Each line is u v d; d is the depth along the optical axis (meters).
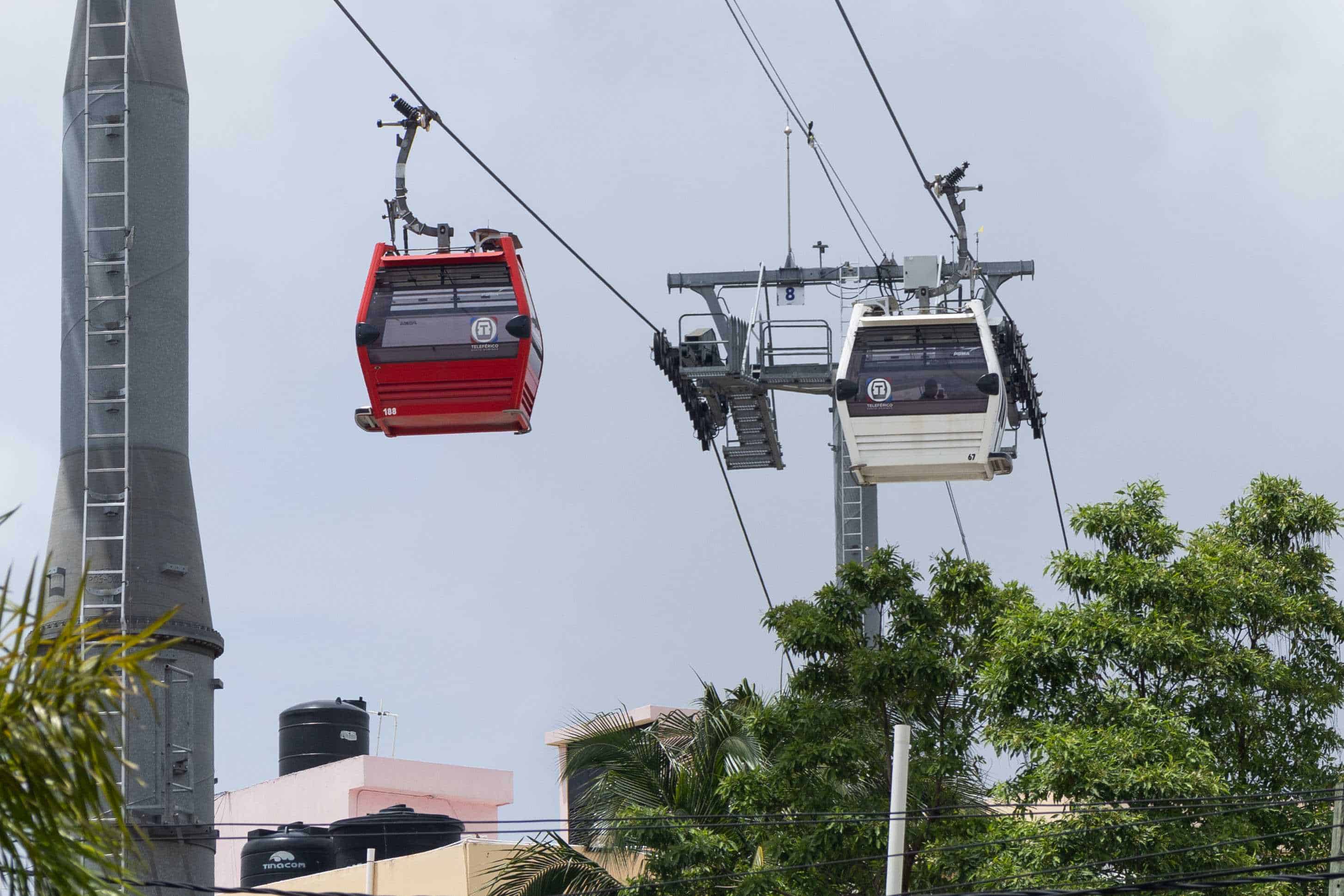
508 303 98.50
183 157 115.50
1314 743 84.38
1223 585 85.62
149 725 101.62
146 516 106.88
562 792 119.56
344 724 173.50
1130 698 81.75
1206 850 77.06
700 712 97.81
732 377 117.56
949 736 91.06
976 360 107.69
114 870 23.98
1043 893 50.97
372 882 123.25
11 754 23.14
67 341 111.12
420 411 98.12
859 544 115.44
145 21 116.00
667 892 90.12
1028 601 92.69
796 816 88.12
